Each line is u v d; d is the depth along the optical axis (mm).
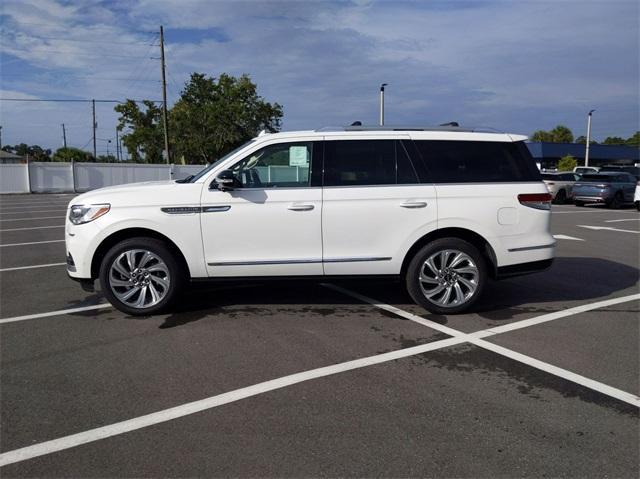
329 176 5602
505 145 5867
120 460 3035
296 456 3064
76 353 4648
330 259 5586
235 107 45531
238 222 5504
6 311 5906
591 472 2920
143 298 5637
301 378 4133
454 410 3619
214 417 3521
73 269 5602
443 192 5617
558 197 24250
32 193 31047
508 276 5809
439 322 5543
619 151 59312
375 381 4082
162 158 51094
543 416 3543
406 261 5762
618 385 4031
